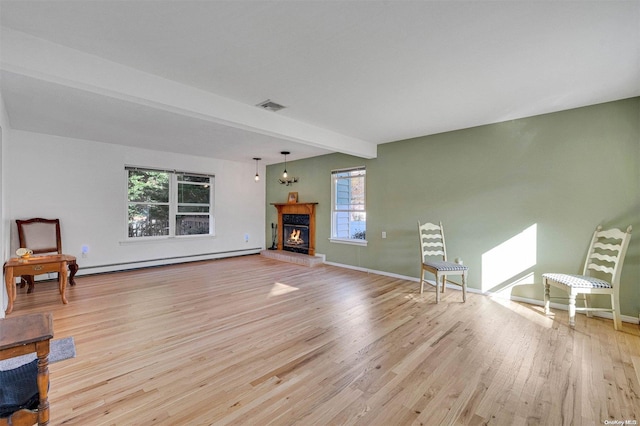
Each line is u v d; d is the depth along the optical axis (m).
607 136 3.17
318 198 6.38
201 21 1.84
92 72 2.25
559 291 3.49
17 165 4.41
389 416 1.69
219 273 5.32
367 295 4.01
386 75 2.57
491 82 2.71
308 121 3.88
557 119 3.47
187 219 6.37
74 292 4.10
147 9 1.72
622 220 3.10
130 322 3.04
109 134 4.59
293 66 2.42
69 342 2.58
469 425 1.62
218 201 6.82
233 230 7.10
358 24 1.87
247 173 7.37
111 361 2.27
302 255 6.46
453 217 4.32
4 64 1.91
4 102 3.18
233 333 2.79
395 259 5.04
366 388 1.95
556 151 3.48
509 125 3.82
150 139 4.91
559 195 3.46
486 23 1.85
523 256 3.72
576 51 2.18
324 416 1.68
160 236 5.95
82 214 5.02
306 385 1.98
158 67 2.43
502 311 3.39
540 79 2.65
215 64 2.39
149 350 2.45
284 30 1.93
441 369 2.18
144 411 1.71
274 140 4.93
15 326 1.40
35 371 1.46
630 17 1.78
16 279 4.40
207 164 6.61
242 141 5.00
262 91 2.92
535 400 1.83
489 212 3.99
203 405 1.77
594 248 3.20
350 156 5.73
